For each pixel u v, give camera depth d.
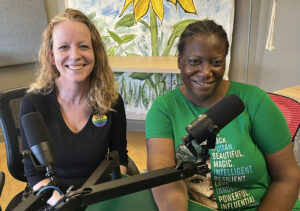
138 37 2.62
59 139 1.06
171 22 2.50
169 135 0.93
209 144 0.53
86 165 1.09
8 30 2.54
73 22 1.02
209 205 0.90
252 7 2.36
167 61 2.37
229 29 2.41
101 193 0.48
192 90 0.89
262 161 0.88
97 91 1.12
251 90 0.92
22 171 1.24
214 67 0.82
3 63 2.60
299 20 2.13
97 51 1.12
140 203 0.78
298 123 1.16
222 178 0.88
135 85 2.79
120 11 2.56
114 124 1.18
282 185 0.86
